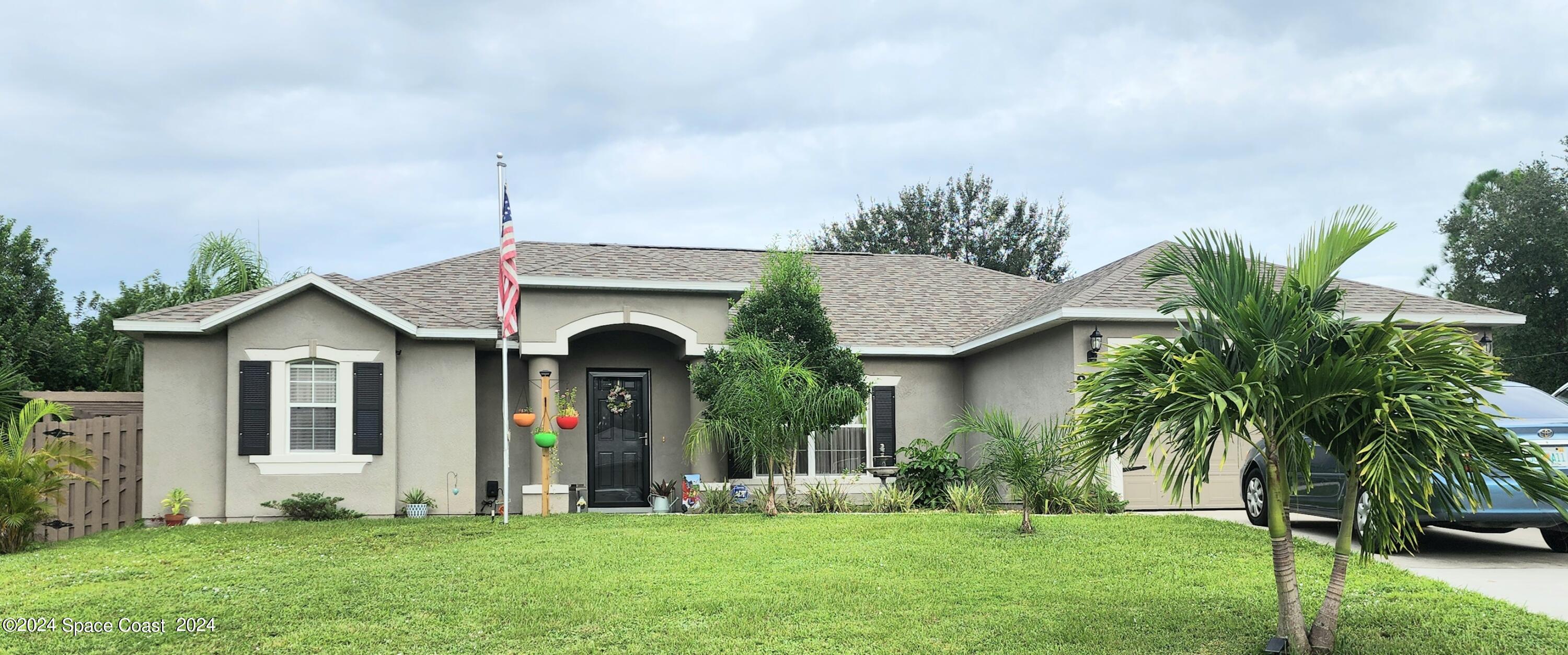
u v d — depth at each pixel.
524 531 13.05
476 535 12.73
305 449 15.34
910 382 19.34
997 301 21.64
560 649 6.95
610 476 18.03
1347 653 6.34
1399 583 8.49
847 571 9.69
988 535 11.97
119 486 14.67
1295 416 6.09
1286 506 6.37
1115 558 10.16
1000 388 18.22
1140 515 14.20
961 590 8.70
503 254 14.59
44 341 24.88
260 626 7.60
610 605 8.20
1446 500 6.39
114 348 25.69
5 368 17.31
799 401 14.86
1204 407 5.73
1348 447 6.28
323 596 8.63
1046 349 16.48
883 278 22.80
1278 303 6.11
